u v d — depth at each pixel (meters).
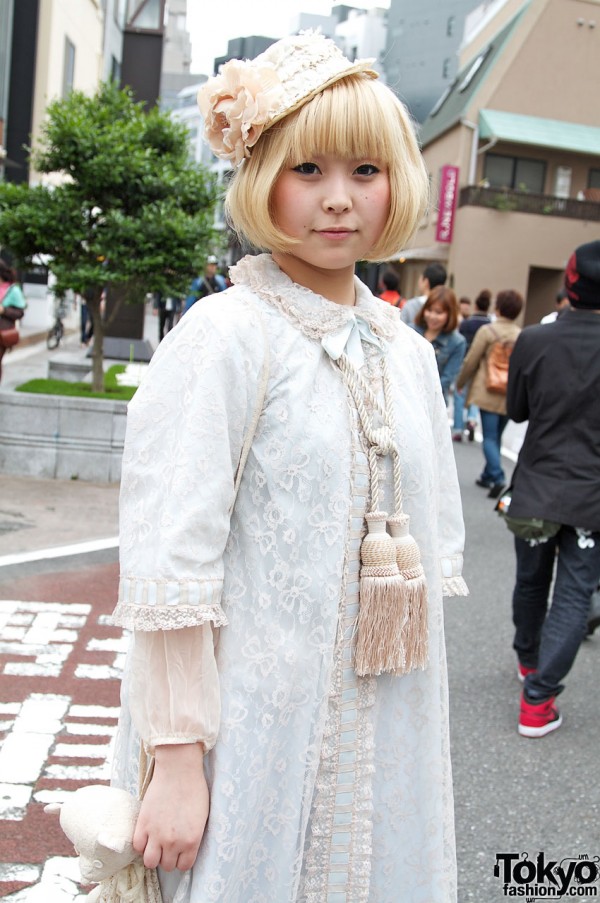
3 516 5.68
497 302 7.78
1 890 2.25
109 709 3.27
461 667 3.99
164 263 6.85
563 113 26.38
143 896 1.32
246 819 1.28
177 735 1.23
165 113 7.39
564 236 26.25
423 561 1.48
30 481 6.61
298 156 1.34
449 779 1.54
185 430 1.27
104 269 6.88
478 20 30.23
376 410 1.41
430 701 1.48
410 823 1.46
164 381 1.32
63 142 6.70
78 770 2.83
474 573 5.48
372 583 1.36
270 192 1.37
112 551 5.17
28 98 17.56
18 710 3.21
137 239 6.64
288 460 1.31
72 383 7.86
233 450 1.30
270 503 1.31
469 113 25.72
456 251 25.92
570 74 26.17
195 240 6.87
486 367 7.77
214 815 1.27
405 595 1.38
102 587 4.58
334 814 1.39
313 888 1.39
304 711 1.32
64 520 5.70
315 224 1.36
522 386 3.43
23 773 2.79
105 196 6.80
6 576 4.65
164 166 6.92
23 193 6.80
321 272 1.45
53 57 18.38
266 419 1.32
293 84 1.33
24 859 2.38
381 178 1.39
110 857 1.27
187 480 1.24
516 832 2.71
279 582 1.31
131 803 1.33
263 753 1.29
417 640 1.41
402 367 1.50
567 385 3.26
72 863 2.38
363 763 1.41
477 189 25.45
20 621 4.07
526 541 3.51
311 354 1.36
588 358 3.25
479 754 3.19
